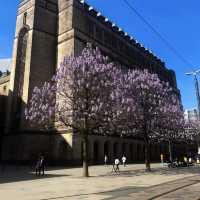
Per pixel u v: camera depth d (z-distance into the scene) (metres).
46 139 53.97
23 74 57.38
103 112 30.94
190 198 14.56
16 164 49.09
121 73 36.94
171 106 45.25
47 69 57.09
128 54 74.00
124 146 64.56
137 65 77.00
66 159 50.91
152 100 38.94
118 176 30.36
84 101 30.66
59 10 60.97
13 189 20.00
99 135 56.31
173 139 54.41
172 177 28.80
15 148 54.00
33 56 55.34
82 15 59.62
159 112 39.81
